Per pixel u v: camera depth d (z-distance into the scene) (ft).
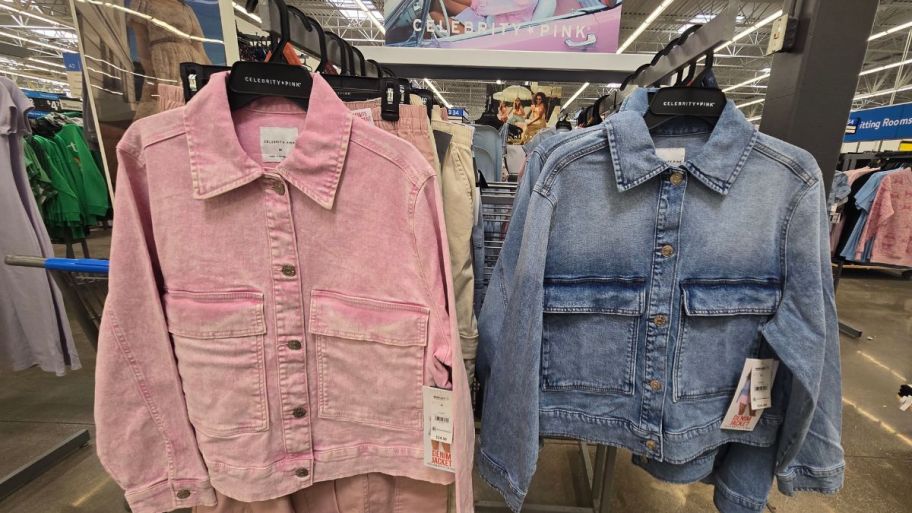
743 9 22.63
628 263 2.61
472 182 3.16
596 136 2.53
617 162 2.48
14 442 6.33
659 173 2.46
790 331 2.47
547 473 5.94
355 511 2.71
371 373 2.39
